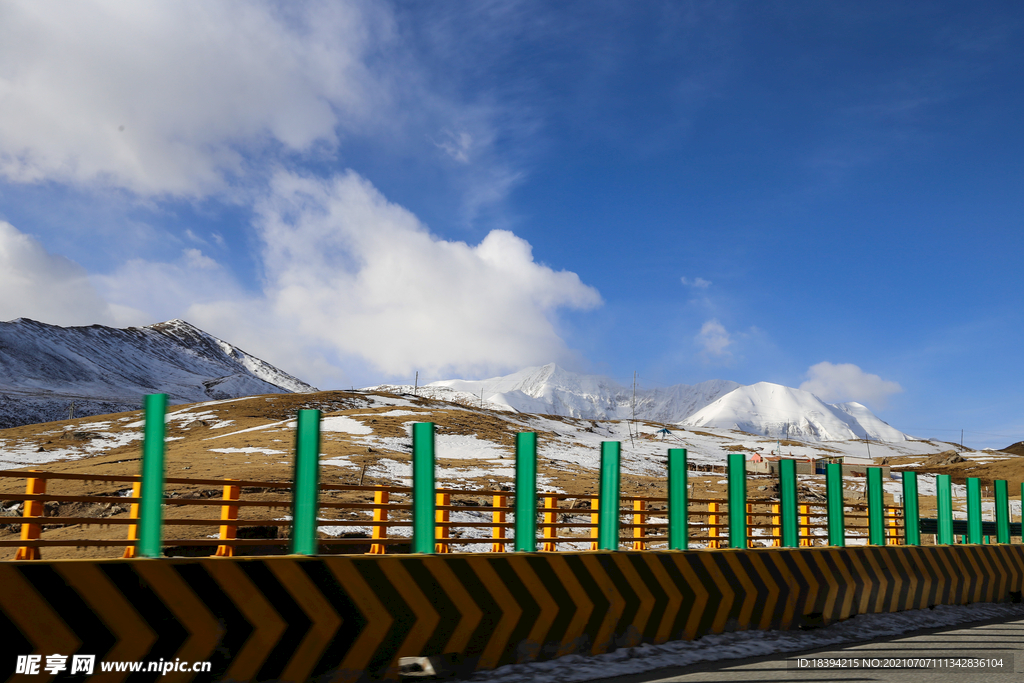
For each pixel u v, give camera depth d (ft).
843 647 24.91
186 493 93.20
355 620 17.84
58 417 523.29
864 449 528.63
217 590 16.20
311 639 17.16
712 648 23.57
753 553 26.99
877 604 30.68
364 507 23.03
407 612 18.65
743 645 24.13
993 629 29.30
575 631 21.67
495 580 20.34
